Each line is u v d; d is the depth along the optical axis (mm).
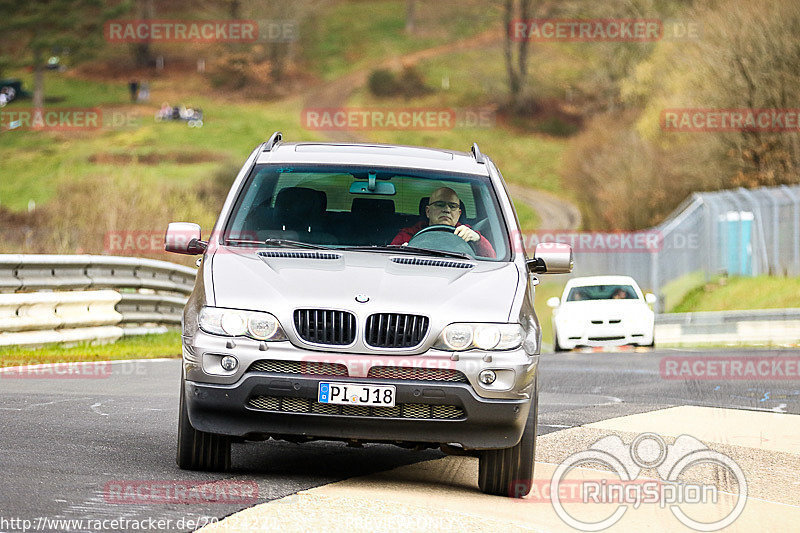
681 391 44438
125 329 56656
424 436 21219
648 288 132625
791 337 84812
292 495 20141
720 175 148375
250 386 20906
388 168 26297
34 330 48375
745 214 118062
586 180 195750
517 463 22094
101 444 24875
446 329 21250
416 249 24250
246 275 22172
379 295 21547
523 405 21391
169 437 26750
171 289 64375
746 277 117750
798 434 32688
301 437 21562
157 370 43750
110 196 107625
